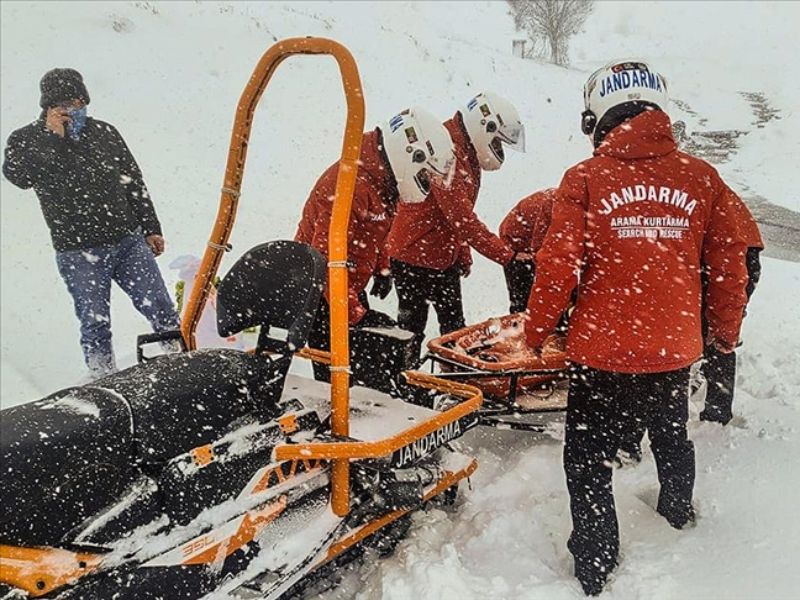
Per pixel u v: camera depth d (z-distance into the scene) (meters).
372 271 4.29
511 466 4.07
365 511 3.13
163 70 12.66
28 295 6.77
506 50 20.45
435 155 4.05
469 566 3.20
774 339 5.42
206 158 10.32
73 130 4.80
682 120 11.15
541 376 4.29
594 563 2.98
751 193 8.64
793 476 3.52
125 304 6.48
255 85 3.23
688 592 2.86
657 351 2.95
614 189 2.96
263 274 3.23
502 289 7.09
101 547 2.44
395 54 16.75
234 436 2.86
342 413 3.06
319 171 10.47
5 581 2.25
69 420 2.46
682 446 3.27
